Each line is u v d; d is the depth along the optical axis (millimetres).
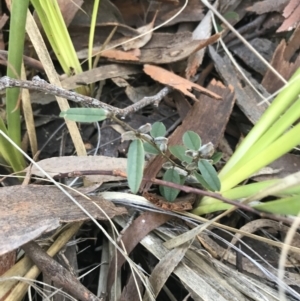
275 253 292
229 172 283
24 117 329
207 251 281
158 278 261
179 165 288
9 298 242
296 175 200
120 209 275
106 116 229
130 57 355
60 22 305
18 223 240
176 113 352
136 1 389
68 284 246
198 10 388
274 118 287
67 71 336
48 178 265
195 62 359
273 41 393
